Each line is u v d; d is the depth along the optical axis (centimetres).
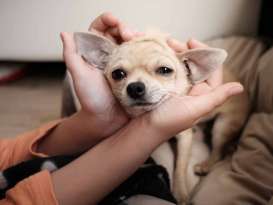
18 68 71
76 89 26
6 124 57
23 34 61
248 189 31
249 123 39
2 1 58
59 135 30
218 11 54
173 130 23
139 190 25
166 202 23
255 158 34
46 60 64
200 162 39
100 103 27
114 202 24
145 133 23
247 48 49
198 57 30
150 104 28
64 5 57
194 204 32
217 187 32
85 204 22
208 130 44
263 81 43
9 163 29
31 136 30
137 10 55
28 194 21
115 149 23
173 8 54
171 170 38
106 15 30
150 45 30
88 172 22
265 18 55
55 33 60
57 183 22
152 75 29
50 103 63
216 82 31
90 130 28
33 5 58
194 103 22
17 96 65
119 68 29
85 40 28
